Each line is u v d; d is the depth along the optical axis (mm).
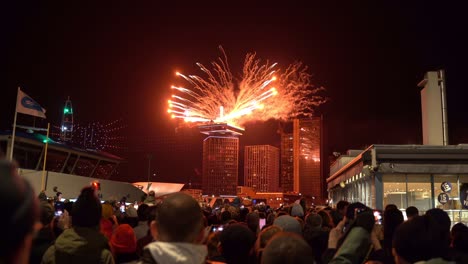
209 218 10641
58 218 7910
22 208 1253
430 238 3014
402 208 20453
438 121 29062
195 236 2957
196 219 2969
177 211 2906
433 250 3014
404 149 20391
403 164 20266
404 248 3070
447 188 20219
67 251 4363
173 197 3012
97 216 4594
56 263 4387
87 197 4605
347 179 30391
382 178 20734
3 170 1267
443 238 3336
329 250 6555
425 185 20641
